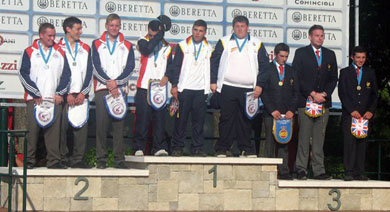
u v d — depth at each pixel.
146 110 12.29
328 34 14.04
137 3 13.27
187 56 12.28
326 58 12.68
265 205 12.01
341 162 15.25
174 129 12.33
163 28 12.35
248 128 12.46
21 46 12.86
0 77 12.78
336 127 16.88
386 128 16.73
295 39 13.89
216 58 12.35
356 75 12.73
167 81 12.30
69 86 11.86
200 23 12.27
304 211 12.05
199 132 12.28
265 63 12.38
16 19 12.84
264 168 12.02
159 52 12.36
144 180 11.51
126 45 12.20
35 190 11.05
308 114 12.44
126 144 14.29
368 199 12.47
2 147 12.72
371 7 17.42
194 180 11.72
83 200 11.21
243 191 11.92
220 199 11.82
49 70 11.69
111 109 11.95
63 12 13.02
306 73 12.56
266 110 12.48
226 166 11.86
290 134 12.35
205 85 12.29
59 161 11.80
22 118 14.05
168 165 11.62
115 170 11.39
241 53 12.36
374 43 17.47
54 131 11.72
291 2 13.87
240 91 12.34
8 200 10.37
